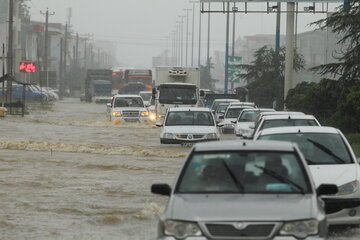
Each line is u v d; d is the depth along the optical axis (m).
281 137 34.47
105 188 44.62
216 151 23.91
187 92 110.44
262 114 57.97
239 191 22.39
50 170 53.22
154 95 111.56
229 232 20.42
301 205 21.20
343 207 30.31
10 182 46.75
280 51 147.25
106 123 113.00
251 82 149.00
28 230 31.95
